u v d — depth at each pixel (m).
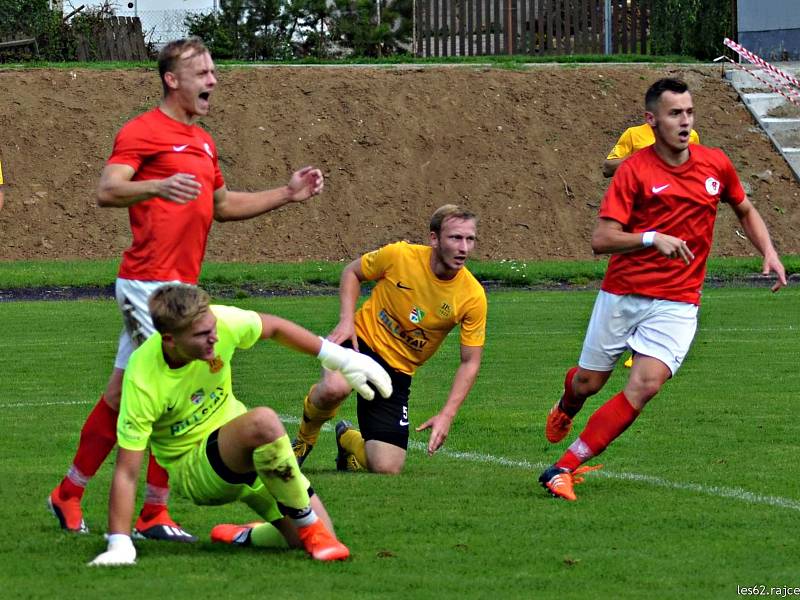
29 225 64.56
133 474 14.15
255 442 13.83
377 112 71.44
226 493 14.48
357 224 65.88
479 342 19.91
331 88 72.81
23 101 70.50
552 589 12.95
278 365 33.31
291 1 87.75
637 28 87.00
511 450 22.11
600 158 70.00
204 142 16.62
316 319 41.31
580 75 75.50
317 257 64.00
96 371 31.94
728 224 66.19
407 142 70.06
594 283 55.28
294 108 71.31
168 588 12.91
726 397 27.66
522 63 79.25
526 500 17.66
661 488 18.52
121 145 15.99
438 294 19.80
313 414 20.33
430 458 21.39
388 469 19.95
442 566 13.91
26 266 58.81
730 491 18.23
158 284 16.00
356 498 17.78
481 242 64.50
